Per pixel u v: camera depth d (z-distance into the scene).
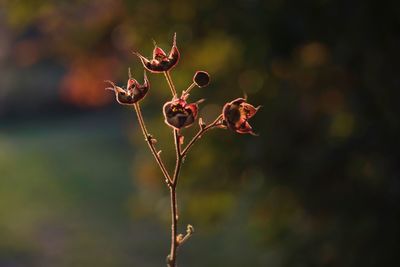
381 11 6.45
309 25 6.88
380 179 7.40
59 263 17.39
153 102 8.54
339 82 7.55
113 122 34.06
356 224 7.41
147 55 7.77
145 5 7.63
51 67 35.69
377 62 6.75
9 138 31.89
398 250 7.17
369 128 7.34
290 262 7.75
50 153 28.67
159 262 17.52
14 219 20.73
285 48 6.95
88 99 9.81
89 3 8.27
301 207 7.82
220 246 17.38
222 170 8.08
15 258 17.64
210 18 7.38
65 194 23.44
